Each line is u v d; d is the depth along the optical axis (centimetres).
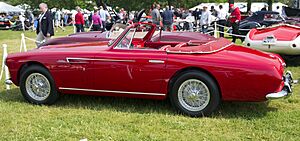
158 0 4416
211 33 1786
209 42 564
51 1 4625
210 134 456
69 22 3847
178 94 521
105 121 506
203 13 1812
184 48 520
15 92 680
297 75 830
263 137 445
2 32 2666
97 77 548
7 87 698
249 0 3981
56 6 4644
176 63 510
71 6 4697
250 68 486
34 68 580
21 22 2930
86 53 552
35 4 4731
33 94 593
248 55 512
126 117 523
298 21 1664
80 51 561
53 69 568
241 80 489
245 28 1720
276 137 445
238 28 1579
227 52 520
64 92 577
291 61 978
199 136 450
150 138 443
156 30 674
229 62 494
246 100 500
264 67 484
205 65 499
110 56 538
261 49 915
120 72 534
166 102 592
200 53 511
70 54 559
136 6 4384
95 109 563
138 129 473
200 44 574
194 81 511
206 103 511
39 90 588
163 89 525
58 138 446
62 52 567
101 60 541
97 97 629
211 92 504
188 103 521
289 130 466
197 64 502
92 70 547
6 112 553
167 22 1761
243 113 538
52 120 512
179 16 2906
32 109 568
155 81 523
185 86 518
